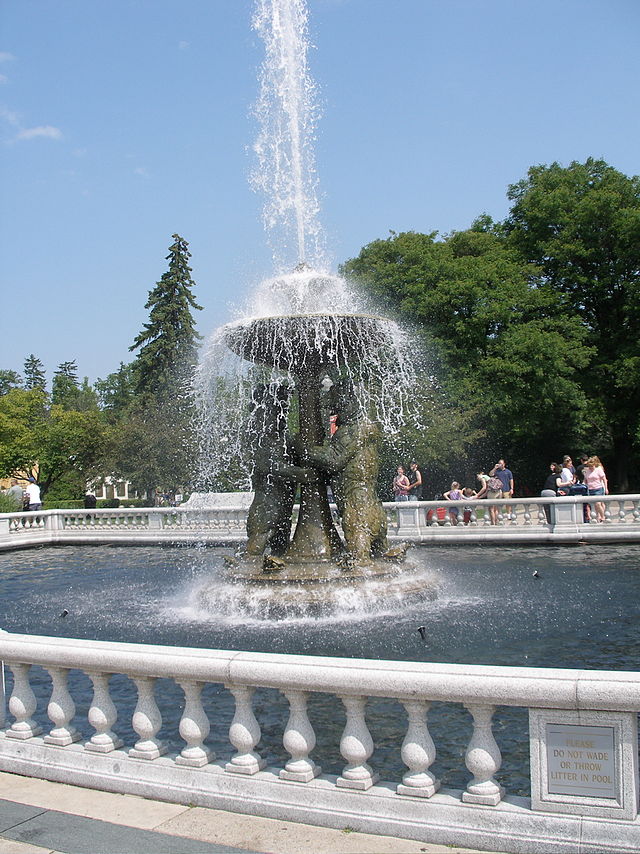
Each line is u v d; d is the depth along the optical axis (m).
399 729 6.13
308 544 11.76
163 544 23.38
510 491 21.27
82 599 13.27
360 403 12.06
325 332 10.91
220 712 6.78
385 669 4.18
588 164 39.91
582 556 16.70
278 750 5.79
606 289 37.81
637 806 3.71
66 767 5.05
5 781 5.11
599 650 8.52
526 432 34.31
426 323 33.69
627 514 19.09
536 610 10.66
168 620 10.84
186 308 51.47
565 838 3.72
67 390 87.25
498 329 34.38
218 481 27.72
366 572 11.02
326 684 4.25
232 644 9.32
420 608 10.85
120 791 4.81
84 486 48.78
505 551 18.27
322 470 11.98
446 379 31.97
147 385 50.19
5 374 91.62
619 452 38.75
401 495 22.59
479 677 3.94
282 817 4.31
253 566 11.67
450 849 3.88
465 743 5.83
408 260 35.03
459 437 30.56
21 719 5.39
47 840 4.17
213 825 4.27
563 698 3.74
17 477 49.06
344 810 4.20
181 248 51.91
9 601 13.59
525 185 40.50
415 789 4.09
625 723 3.67
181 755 4.74
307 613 10.34
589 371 36.44
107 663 4.91
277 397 12.27
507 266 35.09
